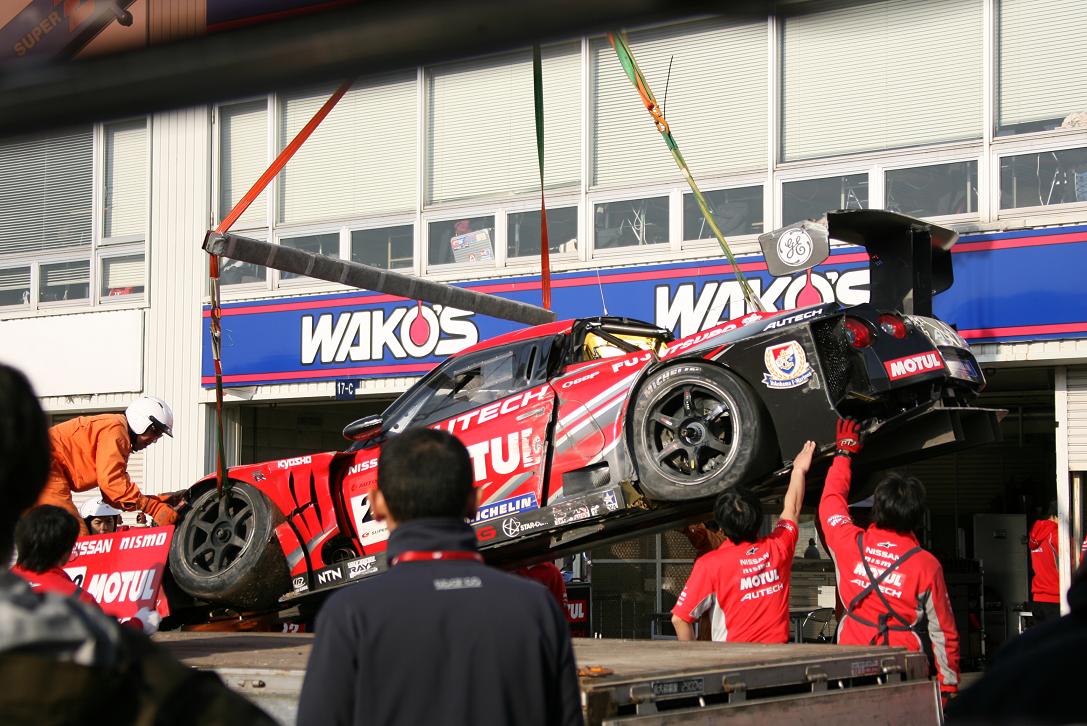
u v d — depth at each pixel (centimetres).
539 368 663
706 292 1087
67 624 136
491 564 698
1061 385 979
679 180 1138
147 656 147
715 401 593
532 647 229
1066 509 976
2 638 131
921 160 1038
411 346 1206
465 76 1248
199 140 1350
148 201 1372
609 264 1138
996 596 1271
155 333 1353
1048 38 1001
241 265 1326
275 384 1280
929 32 1045
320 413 1458
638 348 688
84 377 1391
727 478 573
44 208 1452
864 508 854
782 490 645
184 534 717
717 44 1134
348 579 673
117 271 1402
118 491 730
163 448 1335
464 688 223
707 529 741
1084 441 967
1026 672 134
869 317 574
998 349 969
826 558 1135
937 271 662
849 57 1078
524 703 227
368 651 224
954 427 580
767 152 1105
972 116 1024
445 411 688
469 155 1244
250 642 401
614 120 1176
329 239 1307
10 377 155
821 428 566
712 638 518
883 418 574
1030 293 961
